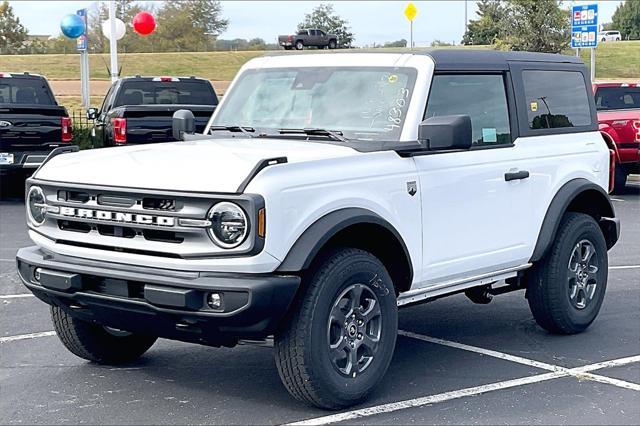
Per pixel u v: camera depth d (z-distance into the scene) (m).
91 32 56.34
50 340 7.22
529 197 6.81
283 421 5.33
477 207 6.35
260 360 6.64
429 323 7.79
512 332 7.48
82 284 5.32
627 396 5.84
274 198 4.92
